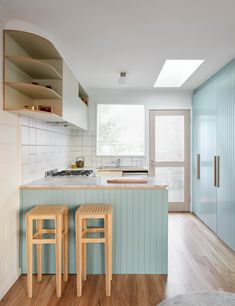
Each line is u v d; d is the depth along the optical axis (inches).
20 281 102.7
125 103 212.7
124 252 108.3
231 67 135.3
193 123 210.5
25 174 113.2
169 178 216.4
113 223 107.8
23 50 109.8
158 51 124.0
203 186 183.3
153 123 215.5
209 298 53.4
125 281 102.6
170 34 106.3
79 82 175.8
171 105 213.2
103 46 118.3
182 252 131.6
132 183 114.3
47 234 108.3
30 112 99.7
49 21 95.4
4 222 94.2
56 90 120.5
